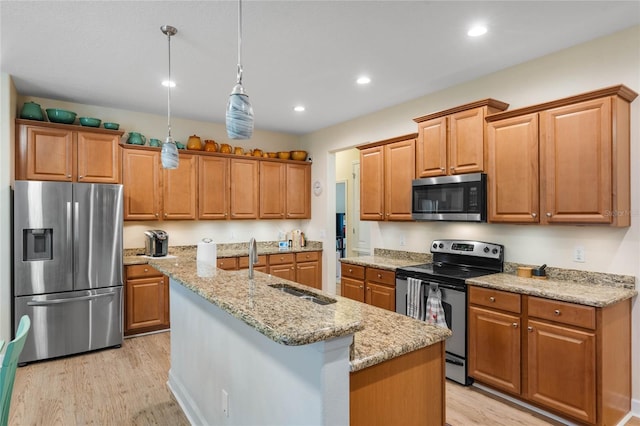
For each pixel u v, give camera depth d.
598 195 2.36
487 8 2.21
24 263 3.26
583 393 2.19
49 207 3.36
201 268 2.39
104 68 3.10
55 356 3.40
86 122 3.82
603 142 2.34
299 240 5.47
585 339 2.18
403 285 3.31
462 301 2.84
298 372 1.30
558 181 2.54
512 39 2.61
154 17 2.31
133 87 3.57
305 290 2.01
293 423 1.33
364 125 4.61
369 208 4.05
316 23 2.39
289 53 2.83
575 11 2.25
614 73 2.52
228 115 1.70
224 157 4.80
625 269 2.48
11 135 3.29
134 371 3.18
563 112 2.52
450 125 3.22
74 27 2.42
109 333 3.67
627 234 2.47
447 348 2.95
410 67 3.10
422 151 3.46
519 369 2.50
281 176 5.30
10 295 3.24
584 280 2.67
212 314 2.08
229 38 2.58
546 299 2.36
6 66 3.05
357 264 3.84
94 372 3.15
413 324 1.65
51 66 3.05
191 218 4.55
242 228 5.29
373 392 1.33
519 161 2.76
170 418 2.46
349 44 2.68
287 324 1.18
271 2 2.15
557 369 2.31
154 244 4.20
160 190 4.34
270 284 2.03
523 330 2.48
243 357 1.73
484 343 2.70
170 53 2.82
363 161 4.14
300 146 5.82
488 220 2.96
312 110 4.36
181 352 2.62
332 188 5.32
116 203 3.73
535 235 2.95
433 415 1.52
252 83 3.47
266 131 5.48
